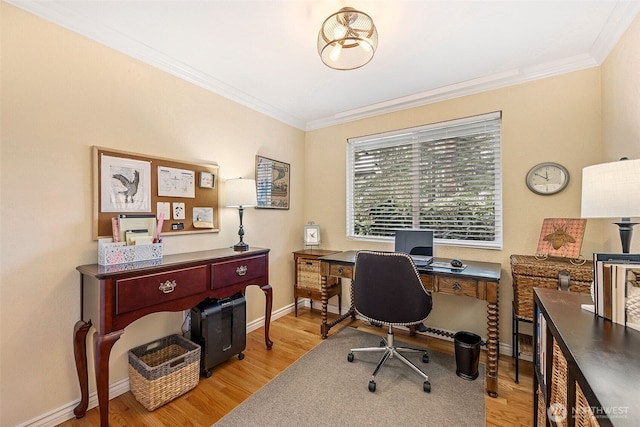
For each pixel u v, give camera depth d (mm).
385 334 2660
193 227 2232
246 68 2182
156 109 2010
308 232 3271
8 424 1388
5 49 1384
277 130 3102
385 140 3000
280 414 1604
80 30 1626
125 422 1539
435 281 2035
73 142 1608
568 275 1736
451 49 1911
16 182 1416
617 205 1111
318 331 2738
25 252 1443
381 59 2039
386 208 2986
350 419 1565
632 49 1512
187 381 1793
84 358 1577
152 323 1993
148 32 1734
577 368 678
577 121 2047
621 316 929
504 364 2139
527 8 1521
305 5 1509
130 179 1847
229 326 2121
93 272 1454
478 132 2477
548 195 2137
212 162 2408
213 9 1532
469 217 2525
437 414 1603
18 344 1421
